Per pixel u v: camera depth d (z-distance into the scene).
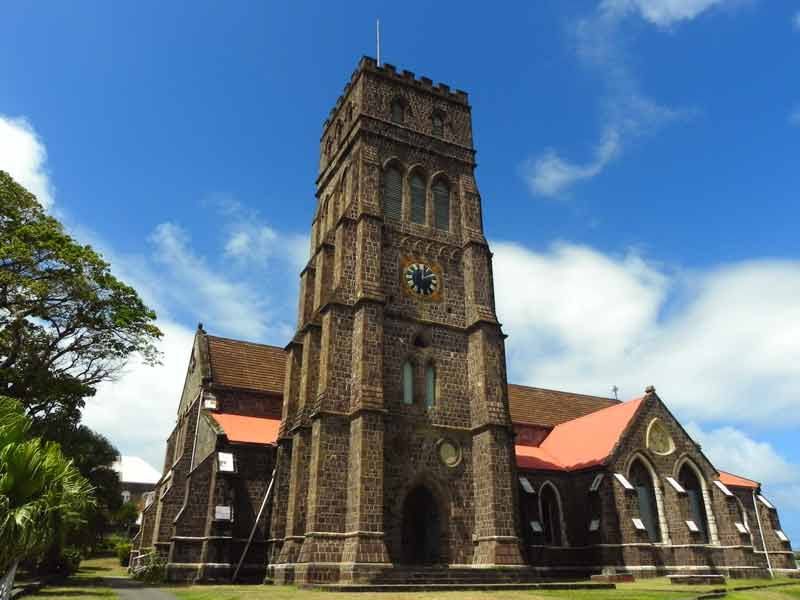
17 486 18.83
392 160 48.84
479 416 42.31
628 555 43.47
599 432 52.84
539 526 46.22
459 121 53.94
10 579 18.17
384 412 38.25
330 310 41.28
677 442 50.00
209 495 42.69
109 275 39.31
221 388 51.22
